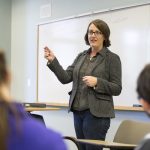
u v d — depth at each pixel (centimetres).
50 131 80
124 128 222
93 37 242
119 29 401
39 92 523
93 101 231
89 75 238
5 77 77
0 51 78
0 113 74
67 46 476
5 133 73
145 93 98
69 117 464
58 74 249
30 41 545
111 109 237
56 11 498
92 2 437
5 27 580
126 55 392
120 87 237
